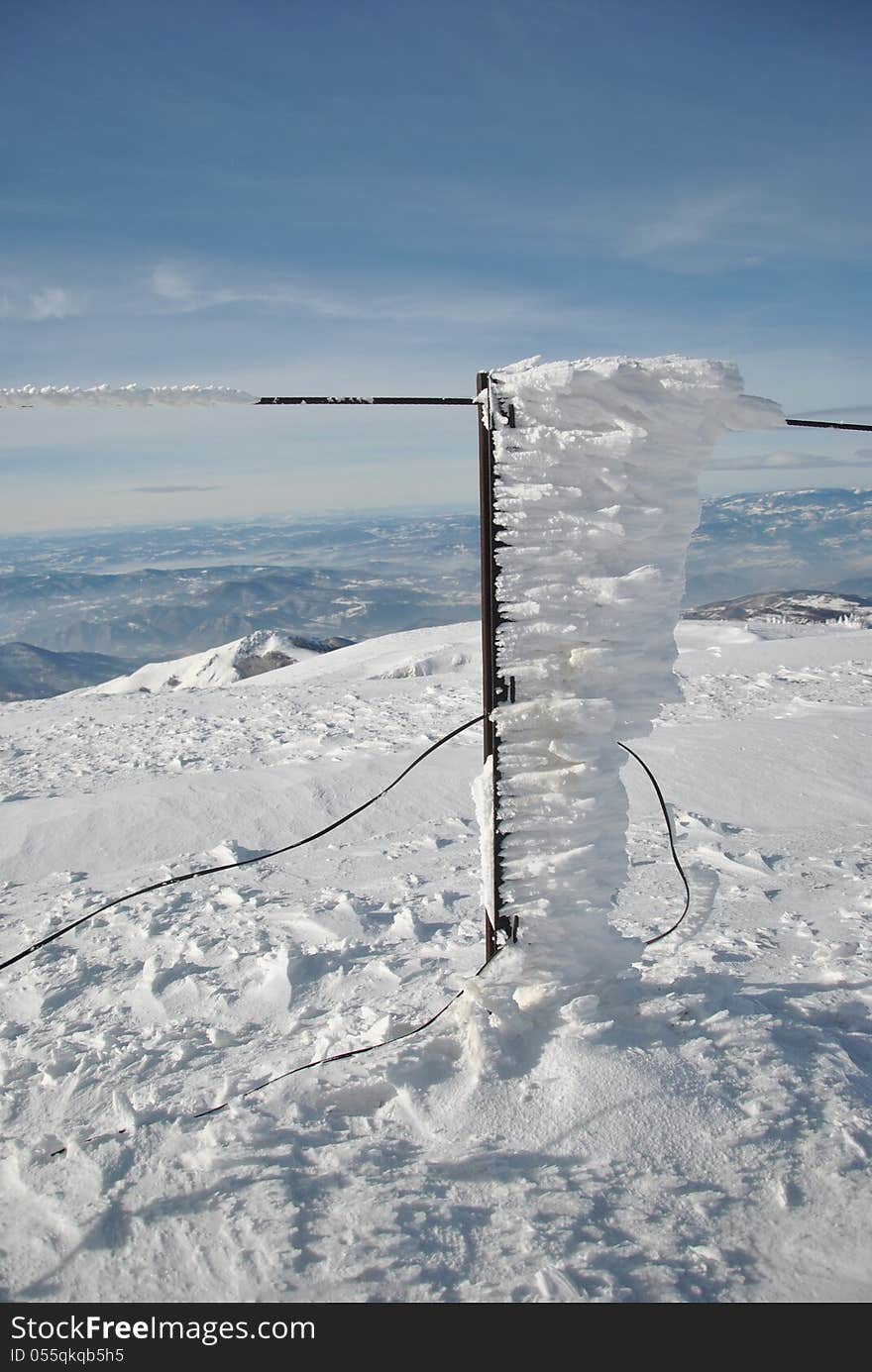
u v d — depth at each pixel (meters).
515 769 2.73
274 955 4.32
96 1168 2.43
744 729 9.23
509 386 2.56
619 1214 2.19
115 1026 3.77
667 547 2.70
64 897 6.14
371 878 5.98
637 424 2.54
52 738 13.23
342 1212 2.20
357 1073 2.75
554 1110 2.49
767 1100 2.51
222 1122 2.58
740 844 6.32
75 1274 2.09
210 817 7.82
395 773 8.61
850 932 4.32
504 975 2.76
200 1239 2.14
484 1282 2.01
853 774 7.89
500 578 2.67
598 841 2.78
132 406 2.41
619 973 2.90
